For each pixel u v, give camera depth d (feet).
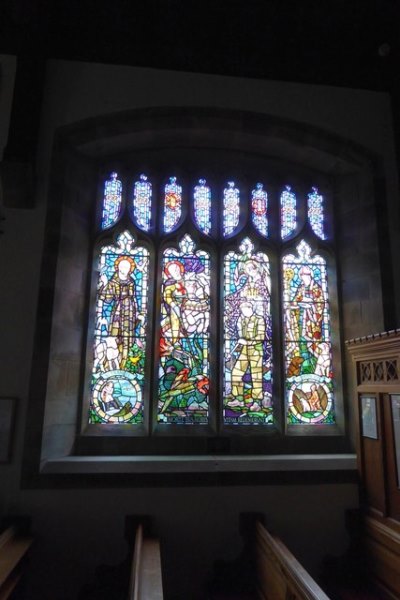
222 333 19.76
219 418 18.79
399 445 13.92
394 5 18.62
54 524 15.40
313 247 21.34
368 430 15.93
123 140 19.99
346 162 20.72
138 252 20.29
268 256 21.08
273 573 12.87
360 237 20.42
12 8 17.57
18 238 17.38
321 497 16.71
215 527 16.08
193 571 15.67
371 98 20.84
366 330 19.34
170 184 21.20
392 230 19.51
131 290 19.77
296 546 16.17
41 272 17.26
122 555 15.44
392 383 14.25
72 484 15.75
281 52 20.10
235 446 18.54
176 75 19.72
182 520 16.01
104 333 19.20
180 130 19.88
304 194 21.88
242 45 19.86
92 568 15.28
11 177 17.01
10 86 18.66
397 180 20.02
